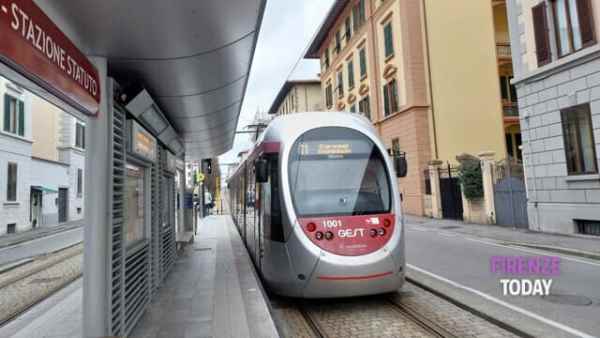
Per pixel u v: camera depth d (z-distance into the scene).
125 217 5.06
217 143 13.88
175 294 6.85
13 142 22.52
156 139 7.12
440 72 22.66
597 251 9.99
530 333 4.96
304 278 6.17
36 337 5.08
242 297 6.60
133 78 5.54
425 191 21.50
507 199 15.70
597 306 6.03
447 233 14.59
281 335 5.42
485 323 5.54
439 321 5.66
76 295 7.49
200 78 5.99
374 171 7.04
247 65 6.00
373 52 27.38
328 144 7.09
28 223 23.91
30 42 2.60
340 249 6.20
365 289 6.10
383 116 26.28
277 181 6.90
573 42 12.59
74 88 3.48
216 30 4.41
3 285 9.11
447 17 23.06
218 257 10.79
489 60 23.12
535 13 13.79
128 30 3.99
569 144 12.69
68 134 30.27
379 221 6.51
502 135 22.81
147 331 5.02
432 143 22.20
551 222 13.33
